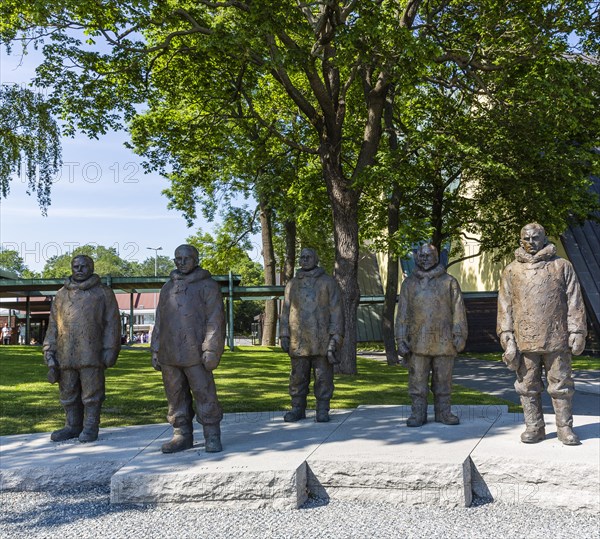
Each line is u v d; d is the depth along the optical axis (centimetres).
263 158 2284
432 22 1841
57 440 798
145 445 761
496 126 1986
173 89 1984
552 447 690
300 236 3544
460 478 626
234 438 783
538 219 2012
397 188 2186
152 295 5681
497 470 651
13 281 2789
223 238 3441
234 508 623
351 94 2184
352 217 1792
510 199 2181
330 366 889
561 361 708
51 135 2164
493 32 1702
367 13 1386
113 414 1019
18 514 605
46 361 797
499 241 2477
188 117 2308
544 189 1986
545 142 1966
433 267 838
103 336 802
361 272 4488
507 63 1711
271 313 3456
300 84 2391
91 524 579
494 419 865
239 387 1376
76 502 639
